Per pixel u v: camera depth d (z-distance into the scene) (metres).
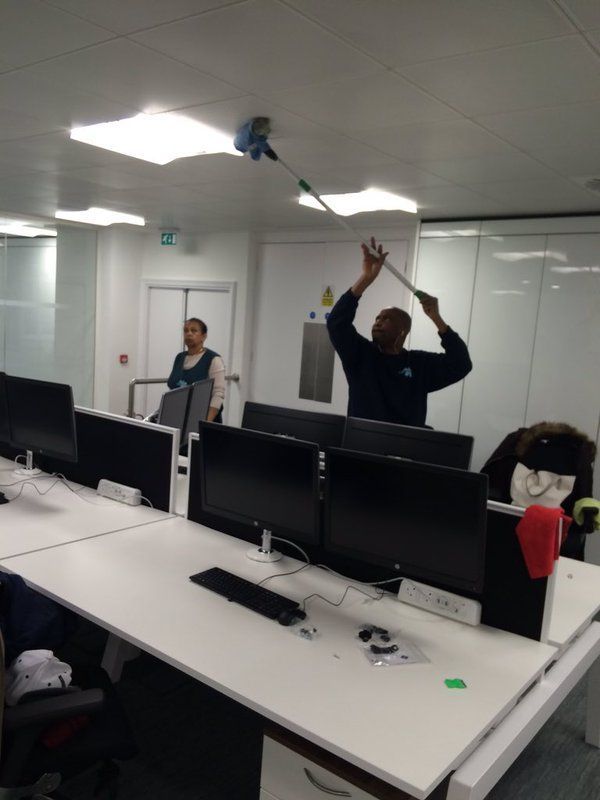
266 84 2.39
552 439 3.57
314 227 5.80
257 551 2.43
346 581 2.26
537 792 2.22
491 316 4.69
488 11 1.75
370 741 1.38
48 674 1.68
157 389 7.36
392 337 3.69
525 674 1.72
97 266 7.24
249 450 2.30
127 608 1.92
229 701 2.62
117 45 2.15
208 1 1.81
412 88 2.33
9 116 3.01
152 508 2.92
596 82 2.15
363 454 1.99
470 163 3.24
